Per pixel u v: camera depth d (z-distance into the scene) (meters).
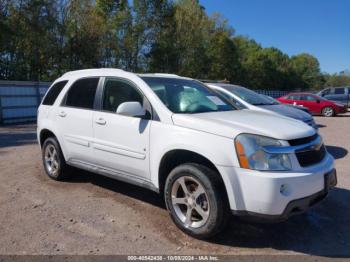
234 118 4.12
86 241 3.83
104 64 36.00
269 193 3.40
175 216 4.05
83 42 31.73
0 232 4.04
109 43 35.69
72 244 3.76
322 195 3.82
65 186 5.71
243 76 57.38
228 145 3.62
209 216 3.70
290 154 3.59
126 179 4.70
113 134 4.71
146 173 4.37
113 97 4.93
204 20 46.25
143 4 37.34
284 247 3.75
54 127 5.77
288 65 83.00
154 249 3.67
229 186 3.58
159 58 39.34
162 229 4.13
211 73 47.69
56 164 5.94
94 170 5.20
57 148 5.82
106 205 4.88
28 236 3.94
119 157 4.67
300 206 3.54
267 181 3.40
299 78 85.81
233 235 4.00
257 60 63.28
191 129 3.91
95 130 5.00
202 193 3.79
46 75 31.27
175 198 4.06
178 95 4.68
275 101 9.70
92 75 5.38
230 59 49.97
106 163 4.91
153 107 4.35
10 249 3.65
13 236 3.94
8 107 17.06
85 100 5.34
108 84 5.05
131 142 4.49
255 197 3.45
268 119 4.21
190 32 43.03
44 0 26.80
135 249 3.66
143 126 4.34
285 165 3.54
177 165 4.32
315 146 3.91
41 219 4.40
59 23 29.41
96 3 35.44
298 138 3.75
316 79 99.25
